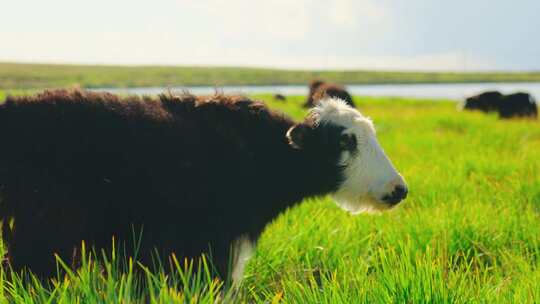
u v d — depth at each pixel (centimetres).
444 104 3934
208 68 13988
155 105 509
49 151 458
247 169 527
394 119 2334
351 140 564
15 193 454
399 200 578
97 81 9712
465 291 488
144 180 477
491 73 14700
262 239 643
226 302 474
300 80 12106
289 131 532
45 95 479
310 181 567
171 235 486
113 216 471
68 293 441
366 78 12975
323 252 640
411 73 14325
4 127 458
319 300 462
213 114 526
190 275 480
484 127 2003
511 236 724
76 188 461
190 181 491
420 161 1257
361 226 741
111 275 450
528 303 470
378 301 455
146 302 475
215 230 504
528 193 916
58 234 458
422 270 480
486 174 1127
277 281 602
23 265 458
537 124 2283
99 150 468
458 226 714
